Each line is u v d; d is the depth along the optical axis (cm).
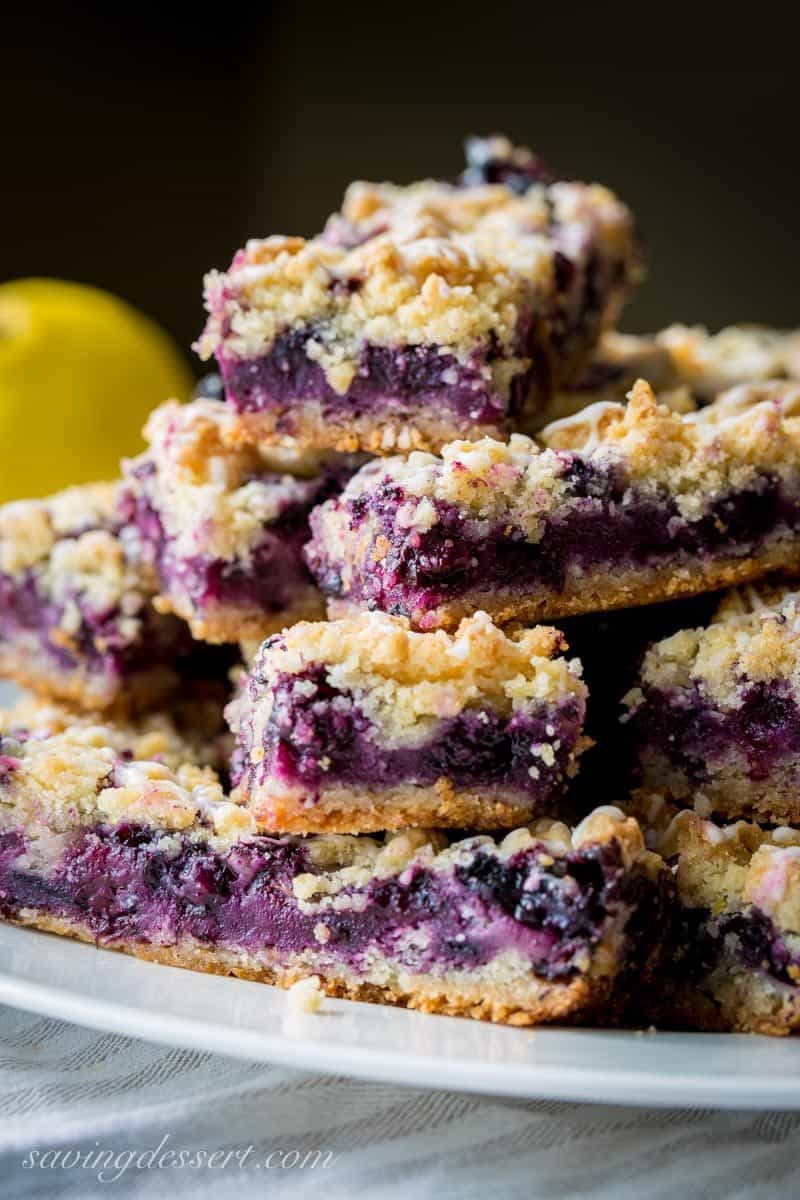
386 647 32
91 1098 31
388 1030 31
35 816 34
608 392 41
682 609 36
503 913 32
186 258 89
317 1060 30
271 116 89
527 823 33
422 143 90
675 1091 29
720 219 89
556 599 35
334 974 33
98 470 57
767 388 39
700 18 88
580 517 35
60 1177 30
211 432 38
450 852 32
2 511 42
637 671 35
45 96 84
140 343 59
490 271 36
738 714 34
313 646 32
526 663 32
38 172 85
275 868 33
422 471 34
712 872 33
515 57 89
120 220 87
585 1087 29
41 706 42
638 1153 31
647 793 35
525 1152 31
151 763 35
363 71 89
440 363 36
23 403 55
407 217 40
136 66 86
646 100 89
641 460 35
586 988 31
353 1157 30
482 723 32
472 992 32
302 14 89
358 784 32
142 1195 30
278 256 37
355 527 35
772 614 35
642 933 32
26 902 34
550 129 90
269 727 32
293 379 37
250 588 38
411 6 89
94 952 33
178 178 88
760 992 32
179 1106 31
